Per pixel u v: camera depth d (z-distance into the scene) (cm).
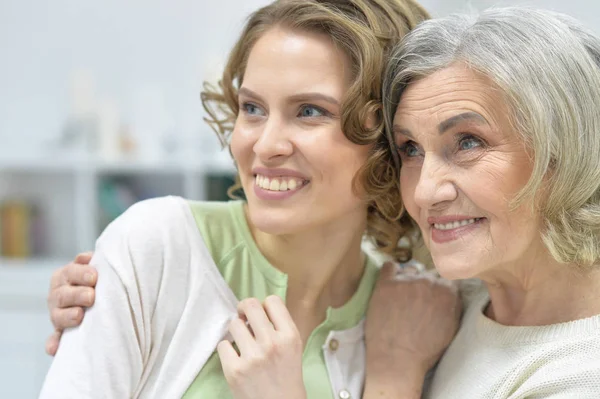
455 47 103
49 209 359
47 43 363
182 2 359
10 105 365
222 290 117
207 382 112
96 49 363
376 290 131
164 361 111
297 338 108
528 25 102
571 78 100
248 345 107
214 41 359
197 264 116
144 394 112
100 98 361
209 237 120
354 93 108
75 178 357
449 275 108
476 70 101
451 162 105
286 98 108
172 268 114
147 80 362
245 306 111
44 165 325
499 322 119
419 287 132
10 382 312
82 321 111
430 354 126
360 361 125
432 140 105
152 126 356
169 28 360
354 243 128
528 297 113
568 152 100
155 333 112
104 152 331
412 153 113
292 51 108
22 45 363
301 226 112
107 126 335
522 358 108
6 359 313
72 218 360
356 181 115
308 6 109
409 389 121
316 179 110
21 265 334
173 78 361
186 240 117
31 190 359
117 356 108
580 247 103
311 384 118
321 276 123
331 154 110
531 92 98
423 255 136
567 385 100
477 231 105
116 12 362
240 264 121
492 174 101
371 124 114
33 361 312
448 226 107
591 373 98
